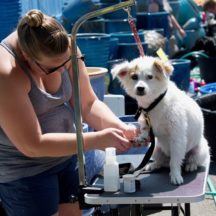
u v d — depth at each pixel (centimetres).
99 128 352
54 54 288
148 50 831
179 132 333
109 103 598
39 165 322
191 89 878
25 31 290
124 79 372
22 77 300
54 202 329
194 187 301
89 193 293
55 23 295
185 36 1116
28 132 296
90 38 695
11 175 320
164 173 331
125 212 481
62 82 329
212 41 931
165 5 1072
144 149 404
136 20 982
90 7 807
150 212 496
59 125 330
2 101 294
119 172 322
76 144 304
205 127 620
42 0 767
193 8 1164
